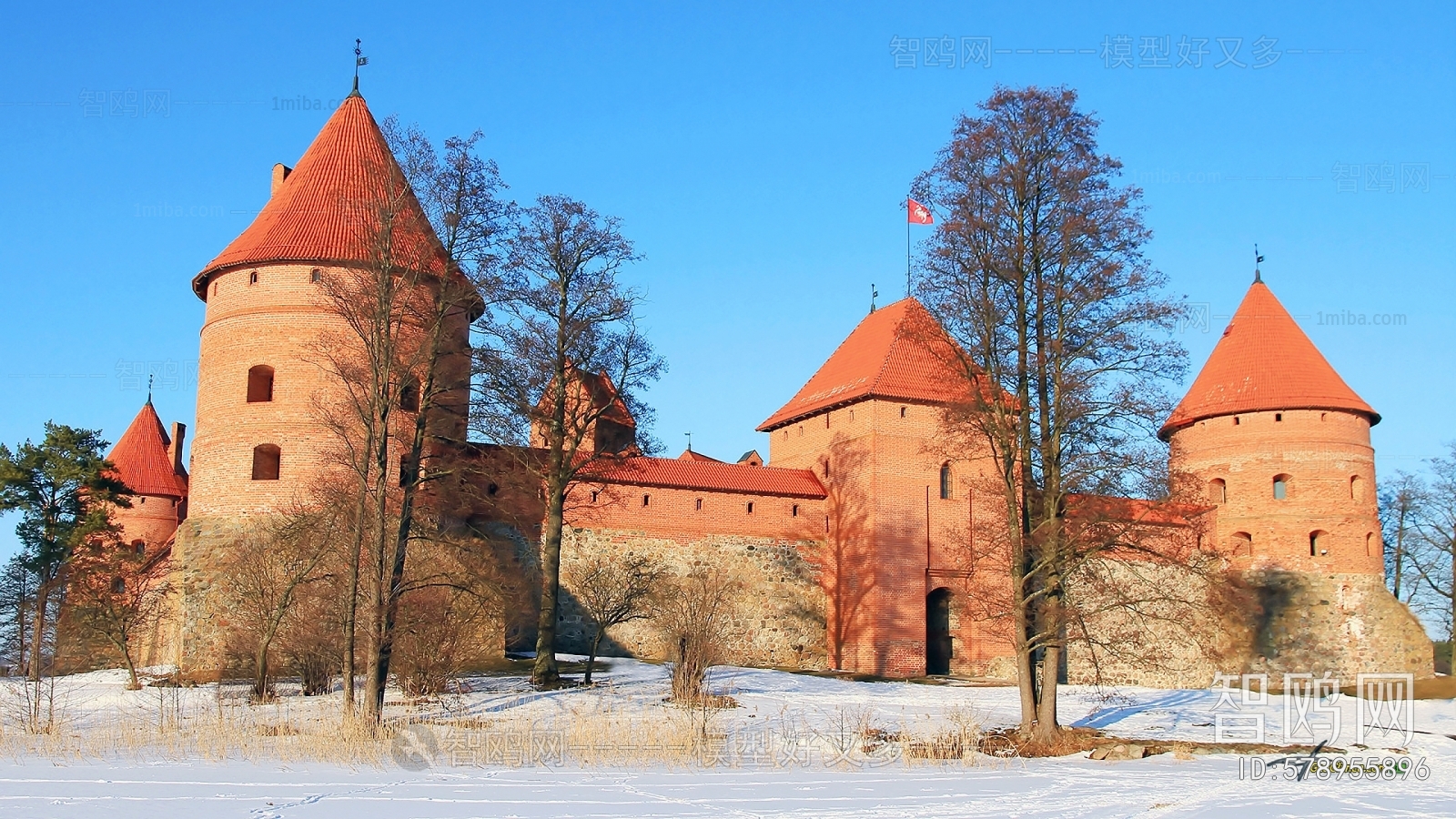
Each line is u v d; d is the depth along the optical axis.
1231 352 53.12
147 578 38.69
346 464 27.67
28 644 40.91
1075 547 25.41
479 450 35.81
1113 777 21.36
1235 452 51.41
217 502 35.34
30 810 15.76
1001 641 42.88
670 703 28.39
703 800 17.81
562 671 34.31
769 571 43.91
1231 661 47.56
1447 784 21.38
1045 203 26.55
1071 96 26.64
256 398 36.28
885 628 41.94
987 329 26.08
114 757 20.81
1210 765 23.27
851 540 43.78
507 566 39.03
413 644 28.67
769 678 35.72
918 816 16.94
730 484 43.91
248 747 21.73
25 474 42.31
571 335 32.03
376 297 27.75
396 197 28.06
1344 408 50.72
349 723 22.94
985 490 27.72
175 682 31.97
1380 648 49.44
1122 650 26.59
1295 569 49.62
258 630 30.48
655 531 42.25
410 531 30.64
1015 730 26.19
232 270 36.62
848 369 47.06
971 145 26.67
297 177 38.69
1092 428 25.50
